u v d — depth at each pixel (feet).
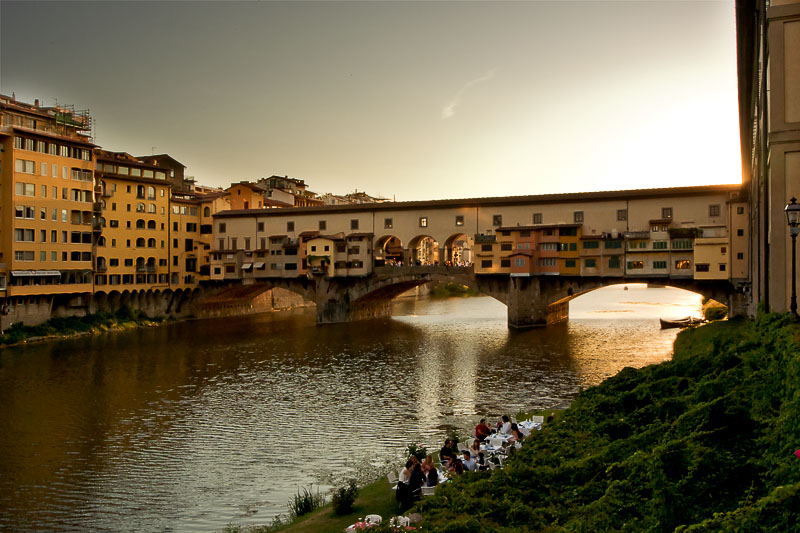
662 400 62.64
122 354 198.18
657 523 35.86
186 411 126.21
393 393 141.59
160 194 295.89
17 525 73.20
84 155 246.88
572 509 43.68
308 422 116.78
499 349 202.80
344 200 570.05
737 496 36.24
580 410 71.26
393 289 311.27
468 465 63.26
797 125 69.10
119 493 82.58
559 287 257.75
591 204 251.19
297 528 59.11
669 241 232.94
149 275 288.10
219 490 83.05
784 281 69.97
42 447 102.63
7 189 217.56
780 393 45.16
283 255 303.48
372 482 79.92
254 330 264.93
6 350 201.67
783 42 69.62
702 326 199.52
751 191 165.78
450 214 278.46
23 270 220.23
